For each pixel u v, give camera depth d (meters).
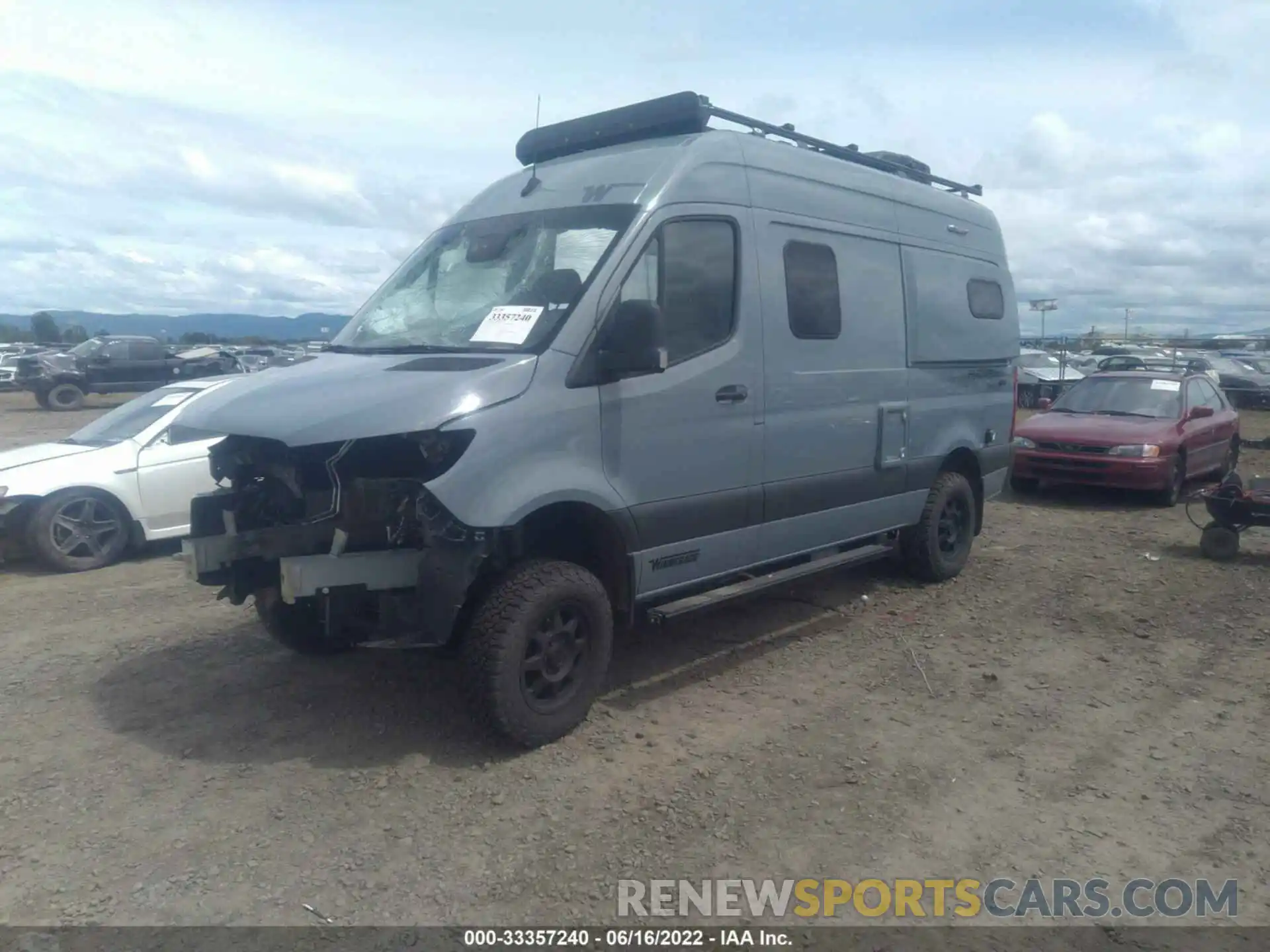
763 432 5.80
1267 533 10.09
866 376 6.65
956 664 6.09
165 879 3.71
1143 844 4.00
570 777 4.52
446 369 4.68
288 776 4.54
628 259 5.03
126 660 6.11
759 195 5.86
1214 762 4.74
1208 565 8.70
